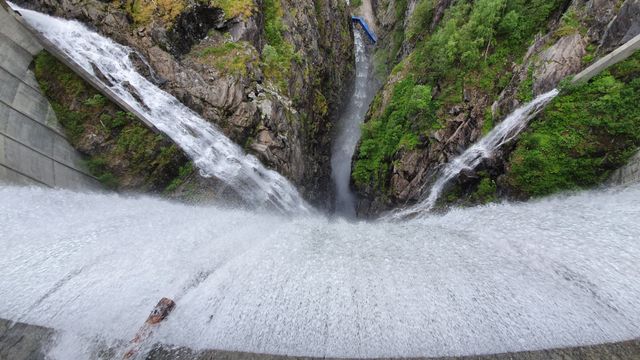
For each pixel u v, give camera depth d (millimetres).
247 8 27297
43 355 9547
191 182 23359
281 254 14336
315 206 32938
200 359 9438
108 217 17484
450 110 27141
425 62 30312
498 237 15406
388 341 10016
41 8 20672
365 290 11969
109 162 21875
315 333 10289
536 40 24594
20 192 17672
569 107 20328
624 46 18922
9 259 12703
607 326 9953
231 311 10867
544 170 20312
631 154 17922
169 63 23891
